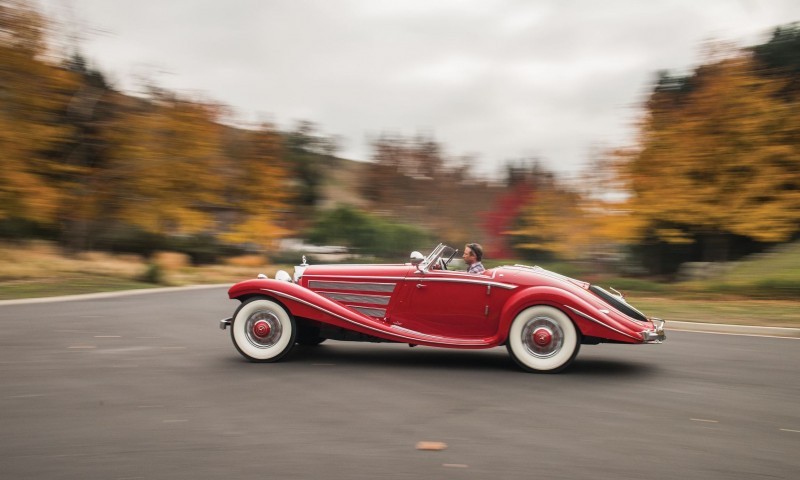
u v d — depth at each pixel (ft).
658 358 26.37
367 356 26.04
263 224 115.34
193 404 17.57
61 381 20.43
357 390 19.57
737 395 19.42
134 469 12.57
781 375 22.70
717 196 69.82
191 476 12.23
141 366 23.12
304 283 24.99
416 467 12.82
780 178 66.90
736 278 68.18
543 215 91.20
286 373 22.03
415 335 23.49
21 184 70.38
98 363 23.65
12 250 81.51
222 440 14.40
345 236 141.59
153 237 112.98
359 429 15.38
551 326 22.56
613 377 22.07
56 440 14.33
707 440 14.78
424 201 166.40
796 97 77.15
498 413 17.01
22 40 74.64
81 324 35.37
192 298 55.11
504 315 22.75
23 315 39.81
